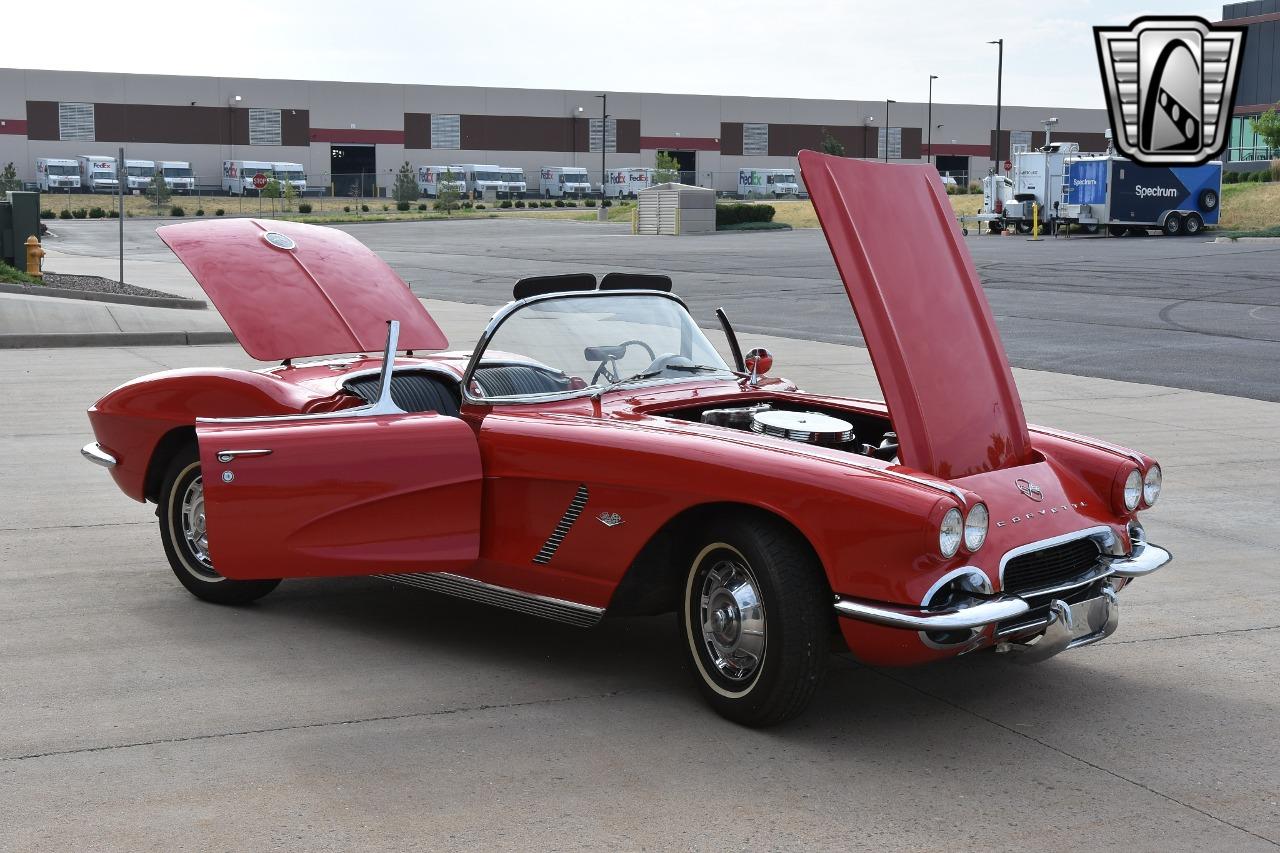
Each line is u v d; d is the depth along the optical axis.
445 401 5.79
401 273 29.14
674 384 5.22
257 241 6.09
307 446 4.66
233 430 4.74
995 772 3.87
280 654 4.84
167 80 80.44
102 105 79.19
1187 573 6.17
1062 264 29.81
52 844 3.29
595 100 91.44
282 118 83.81
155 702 4.30
